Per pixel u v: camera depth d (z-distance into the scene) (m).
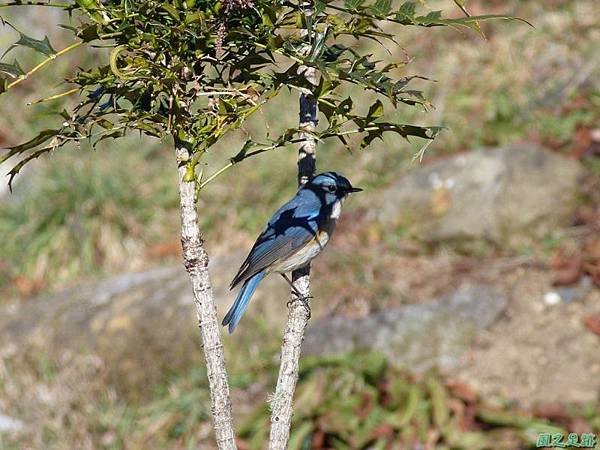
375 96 15.62
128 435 11.45
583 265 12.21
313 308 12.48
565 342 11.25
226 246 14.57
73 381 12.23
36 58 18.16
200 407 11.59
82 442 11.39
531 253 12.70
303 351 11.81
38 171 16.06
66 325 12.93
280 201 14.96
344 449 10.47
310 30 4.25
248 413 11.28
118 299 13.12
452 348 11.43
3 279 15.07
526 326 11.60
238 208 15.03
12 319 13.45
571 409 10.39
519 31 16.81
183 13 4.31
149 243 15.17
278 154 15.48
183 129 4.57
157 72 4.34
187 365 12.19
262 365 11.84
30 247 15.14
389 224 13.65
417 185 13.83
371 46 17.33
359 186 14.48
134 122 4.63
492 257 12.87
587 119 14.49
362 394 10.91
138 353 12.31
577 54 15.94
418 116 15.41
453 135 14.91
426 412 10.61
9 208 15.78
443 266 12.82
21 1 4.36
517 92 15.48
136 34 4.32
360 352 11.58
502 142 14.55
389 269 12.91
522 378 10.91
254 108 4.51
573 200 13.15
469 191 13.39
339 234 13.83
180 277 13.36
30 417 11.86
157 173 16.06
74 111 4.57
